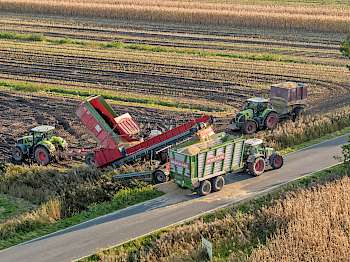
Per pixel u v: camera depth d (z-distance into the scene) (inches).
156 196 1296.8
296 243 1020.5
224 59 2517.2
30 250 1098.1
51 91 2105.1
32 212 1213.1
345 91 2064.5
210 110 1886.1
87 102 1489.9
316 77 2244.1
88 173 1374.3
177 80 2218.3
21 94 2073.1
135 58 2536.9
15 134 1701.5
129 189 1312.7
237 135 1643.7
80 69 2377.0
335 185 1225.4
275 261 970.1
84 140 1658.5
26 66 2422.5
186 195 1299.2
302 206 1137.4
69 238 1136.2
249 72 2319.1
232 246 1067.9
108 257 1043.3
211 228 1123.9
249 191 1310.3
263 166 1397.6
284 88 1734.7
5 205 1273.4
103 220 1201.4
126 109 1895.9
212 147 1305.4
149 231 1149.7
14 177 1382.9
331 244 1012.5
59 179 1348.4
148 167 1401.3
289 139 1579.7
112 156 1438.2
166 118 1809.8
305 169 1417.3
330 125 1672.0
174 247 1066.1
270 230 1104.2
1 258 1072.8
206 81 2204.7
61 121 1807.3
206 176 1298.0
